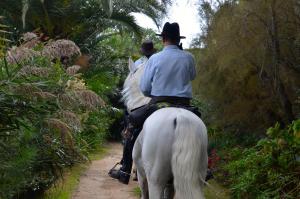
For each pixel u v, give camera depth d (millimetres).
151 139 4445
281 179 6102
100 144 14000
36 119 5191
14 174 5211
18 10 12250
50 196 7168
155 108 4875
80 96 5648
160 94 4961
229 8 8102
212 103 9938
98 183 8797
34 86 5078
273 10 7242
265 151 6543
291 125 6527
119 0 14500
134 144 5109
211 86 9336
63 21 13867
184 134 4188
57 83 5582
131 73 5957
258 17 7418
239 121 9422
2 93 4859
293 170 6211
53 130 5449
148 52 7348
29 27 12930
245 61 8023
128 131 5383
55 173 6328
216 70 8969
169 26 5117
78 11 13891
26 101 5066
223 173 7742
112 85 16031
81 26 14375
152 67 5031
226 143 9336
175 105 4895
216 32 8320
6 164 5098
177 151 4164
